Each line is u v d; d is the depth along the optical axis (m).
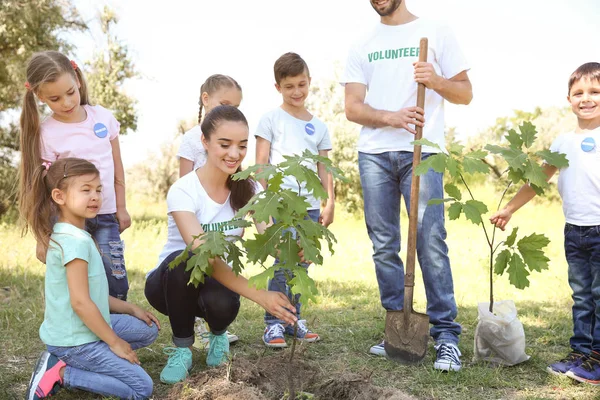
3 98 12.95
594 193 3.02
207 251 2.39
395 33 3.51
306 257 2.26
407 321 3.19
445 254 3.37
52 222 2.88
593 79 3.03
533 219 12.95
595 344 3.02
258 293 2.64
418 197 3.21
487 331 3.16
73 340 2.69
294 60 3.88
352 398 2.58
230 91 3.81
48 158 3.24
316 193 2.27
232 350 3.53
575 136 3.14
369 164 3.50
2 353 3.36
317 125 4.06
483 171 2.84
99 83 16.30
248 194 3.11
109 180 3.42
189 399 2.53
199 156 3.76
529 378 3.05
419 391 2.85
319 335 3.82
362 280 5.91
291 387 2.54
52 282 2.72
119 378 2.69
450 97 3.31
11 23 12.01
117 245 3.45
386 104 3.48
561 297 5.12
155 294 3.13
